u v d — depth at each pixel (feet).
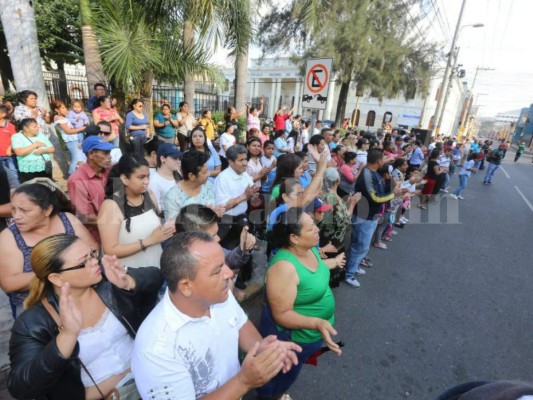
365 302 12.19
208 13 18.60
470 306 12.50
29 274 5.63
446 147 33.27
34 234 5.81
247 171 13.75
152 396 3.72
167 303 3.90
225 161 17.25
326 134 22.77
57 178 18.63
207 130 25.21
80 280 4.24
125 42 19.40
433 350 9.89
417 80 54.13
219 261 3.79
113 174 6.86
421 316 11.60
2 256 5.59
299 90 99.14
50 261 4.05
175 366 3.70
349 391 8.17
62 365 3.74
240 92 31.55
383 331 10.61
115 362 4.75
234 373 4.53
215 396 3.70
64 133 18.42
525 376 9.16
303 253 6.41
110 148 7.75
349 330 10.51
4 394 6.52
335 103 105.40
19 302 5.89
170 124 21.86
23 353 3.94
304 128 35.78
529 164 78.28
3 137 14.21
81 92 42.45
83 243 4.38
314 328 5.83
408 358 9.48
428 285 13.88
